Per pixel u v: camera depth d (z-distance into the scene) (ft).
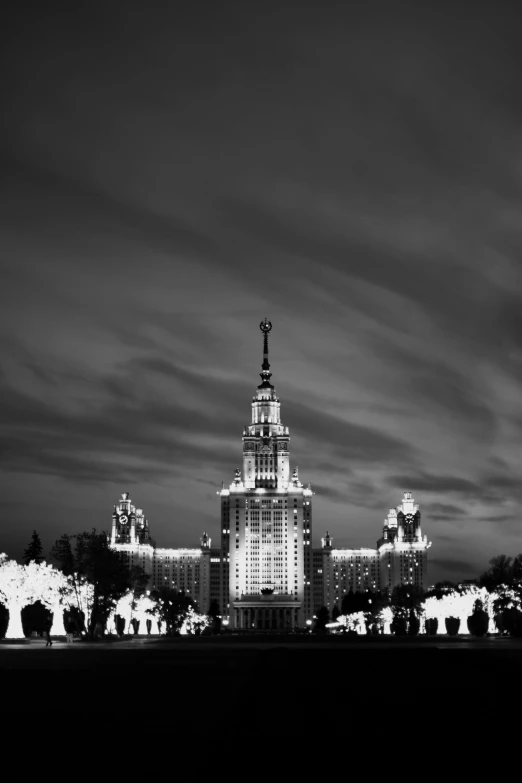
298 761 99.86
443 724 130.11
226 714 139.44
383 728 125.49
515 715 141.28
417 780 90.53
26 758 101.76
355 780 90.58
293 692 176.96
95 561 600.80
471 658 316.19
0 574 556.10
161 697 165.58
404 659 313.94
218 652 392.47
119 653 369.91
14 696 166.91
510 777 92.27
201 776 91.97
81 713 140.67
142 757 102.12
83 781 89.51
